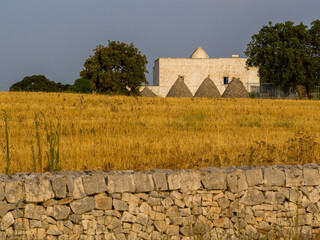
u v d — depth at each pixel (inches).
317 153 510.6
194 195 303.6
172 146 517.7
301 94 2325.3
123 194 290.4
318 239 313.4
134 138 595.5
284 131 773.9
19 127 740.7
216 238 303.6
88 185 284.2
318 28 2390.5
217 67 3051.2
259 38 2407.7
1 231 265.0
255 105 1328.7
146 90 2704.2
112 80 2427.4
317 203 323.6
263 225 312.8
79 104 1145.4
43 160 415.5
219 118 971.3
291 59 2267.5
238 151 512.7
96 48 2534.5
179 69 3048.7
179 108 1142.3
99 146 502.9
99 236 285.1
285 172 320.5
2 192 266.4
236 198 309.3
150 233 294.7
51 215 277.6
